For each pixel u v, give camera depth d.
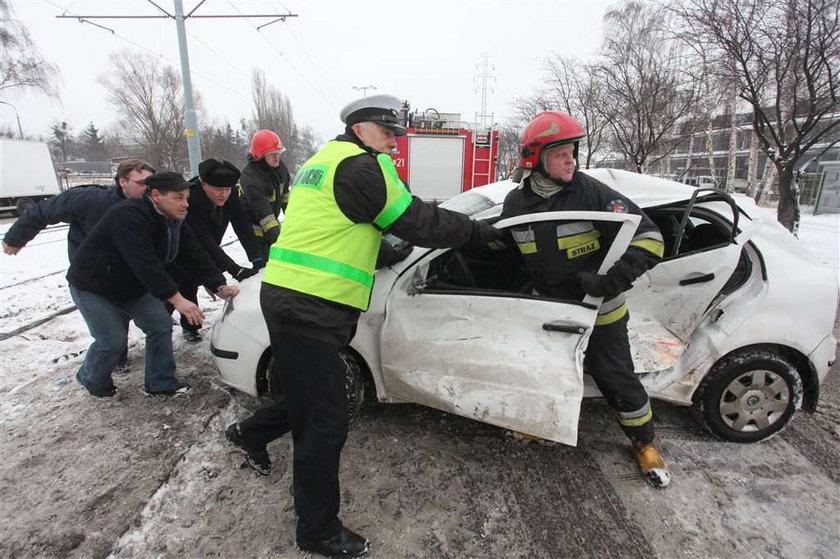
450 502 2.37
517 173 2.36
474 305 2.42
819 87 4.75
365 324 2.60
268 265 2.04
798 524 2.24
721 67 5.54
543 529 2.21
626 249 2.14
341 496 2.40
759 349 2.73
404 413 3.10
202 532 2.16
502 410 2.36
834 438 2.88
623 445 2.81
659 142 8.95
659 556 2.07
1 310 5.06
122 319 3.19
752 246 2.78
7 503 2.31
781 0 4.74
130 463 2.61
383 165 1.88
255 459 2.45
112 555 2.03
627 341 2.48
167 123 30.53
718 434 2.79
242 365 2.81
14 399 3.25
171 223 2.98
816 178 17.64
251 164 4.34
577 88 11.52
